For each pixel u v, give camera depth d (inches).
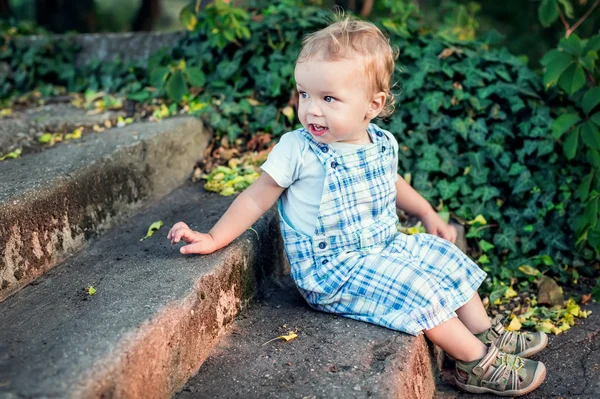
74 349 67.9
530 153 132.3
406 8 174.1
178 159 133.5
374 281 88.0
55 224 96.5
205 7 166.9
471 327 95.6
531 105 135.9
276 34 155.6
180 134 134.5
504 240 127.1
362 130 91.6
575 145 124.6
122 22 402.3
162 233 106.1
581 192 123.3
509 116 136.9
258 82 149.3
